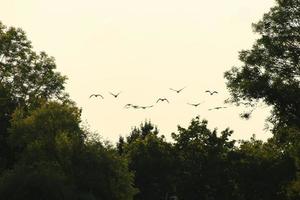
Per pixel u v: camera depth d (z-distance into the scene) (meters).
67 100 79.69
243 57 51.69
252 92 49.12
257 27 52.19
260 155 85.19
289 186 64.94
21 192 52.69
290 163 82.19
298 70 50.44
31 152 65.25
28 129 70.50
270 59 51.12
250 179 84.38
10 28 85.19
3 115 78.38
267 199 83.44
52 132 69.12
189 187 85.62
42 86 85.00
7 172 56.44
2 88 80.06
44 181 53.28
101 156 60.25
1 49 84.06
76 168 59.09
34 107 78.25
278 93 48.47
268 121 50.19
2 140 75.62
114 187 59.66
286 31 51.22
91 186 57.88
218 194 85.31
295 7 51.38
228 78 51.22
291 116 49.22
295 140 52.09
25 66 84.69
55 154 62.75
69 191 54.41
